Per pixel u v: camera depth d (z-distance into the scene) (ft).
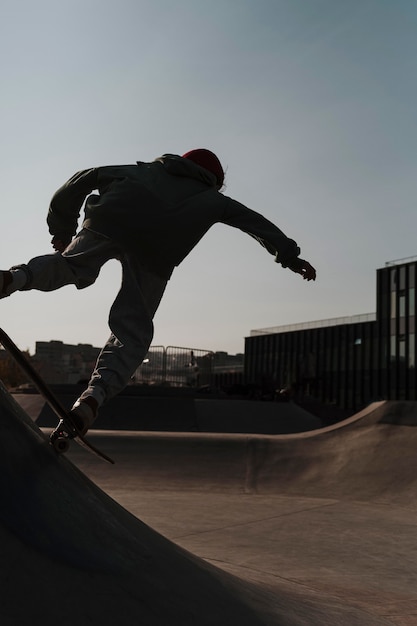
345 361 182.80
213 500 21.94
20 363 6.45
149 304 8.33
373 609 9.91
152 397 52.75
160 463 26.68
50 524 6.07
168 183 8.32
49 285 7.48
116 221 7.89
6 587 4.88
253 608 7.46
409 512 19.85
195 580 7.39
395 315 161.27
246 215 8.53
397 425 25.96
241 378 238.89
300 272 8.67
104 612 5.41
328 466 25.32
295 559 13.75
